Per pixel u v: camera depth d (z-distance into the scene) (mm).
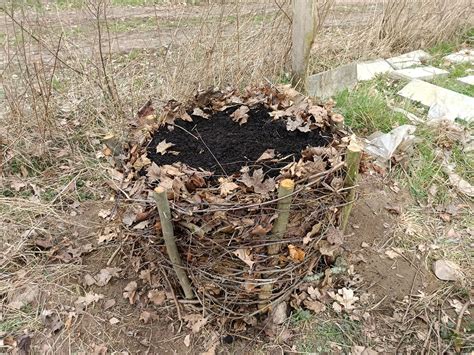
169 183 1710
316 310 2139
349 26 4676
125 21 5305
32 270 2381
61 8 3939
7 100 3074
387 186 2904
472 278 2338
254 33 3561
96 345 2061
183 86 3342
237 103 2377
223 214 1644
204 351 2010
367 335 2076
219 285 1912
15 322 2145
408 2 4730
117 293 2270
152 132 2205
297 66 3523
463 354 1996
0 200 2729
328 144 2043
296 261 1874
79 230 2646
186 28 3436
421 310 2172
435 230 2617
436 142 3268
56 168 3098
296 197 1746
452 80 4199
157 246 1946
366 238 2537
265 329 2062
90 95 3426
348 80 3953
